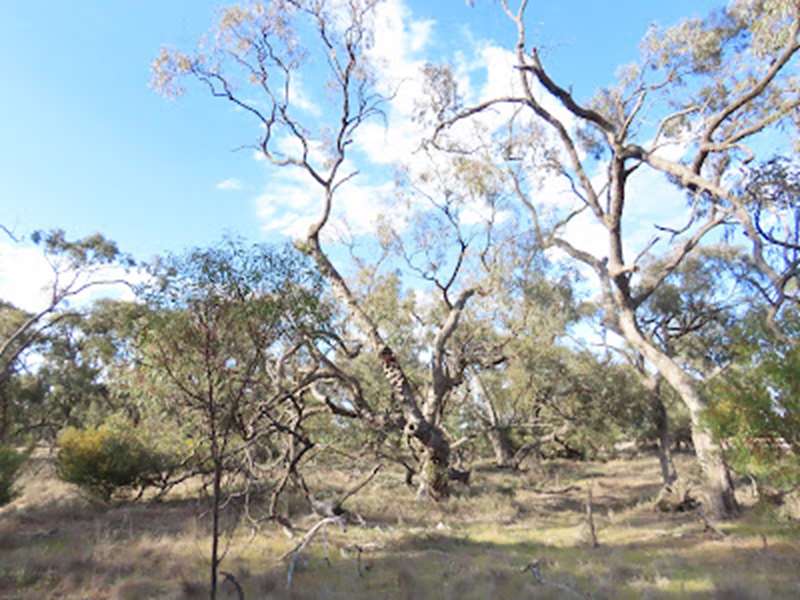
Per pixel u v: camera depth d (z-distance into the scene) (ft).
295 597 25.62
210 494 59.88
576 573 29.43
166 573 30.78
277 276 27.17
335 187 62.34
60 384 107.76
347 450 63.77
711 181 54.29
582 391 84.89
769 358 28.63
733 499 47.34
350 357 59.57
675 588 25.39
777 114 47.75
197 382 28.07
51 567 31.76
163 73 59.88
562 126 61.16
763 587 24.26
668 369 53.62
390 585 27.86
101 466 56.24
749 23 48.39
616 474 96.22
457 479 68.85
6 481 44.60
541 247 69.21
